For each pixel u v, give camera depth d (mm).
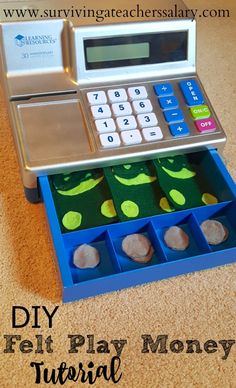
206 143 448
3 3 444
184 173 467
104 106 444
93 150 424
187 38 464
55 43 438
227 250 393
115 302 389
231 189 427
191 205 446
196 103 460
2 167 475
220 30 669
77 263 394
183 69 475
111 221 431
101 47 442
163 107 454
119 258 403
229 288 406
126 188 447
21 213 442
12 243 421
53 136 422
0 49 432
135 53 456
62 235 391
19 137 417
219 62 625
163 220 419
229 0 706
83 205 438
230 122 546
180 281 406
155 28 448
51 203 398
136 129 439
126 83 460
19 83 438
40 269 406
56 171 415
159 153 439
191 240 421
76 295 378
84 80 449
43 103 435
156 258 404
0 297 387
